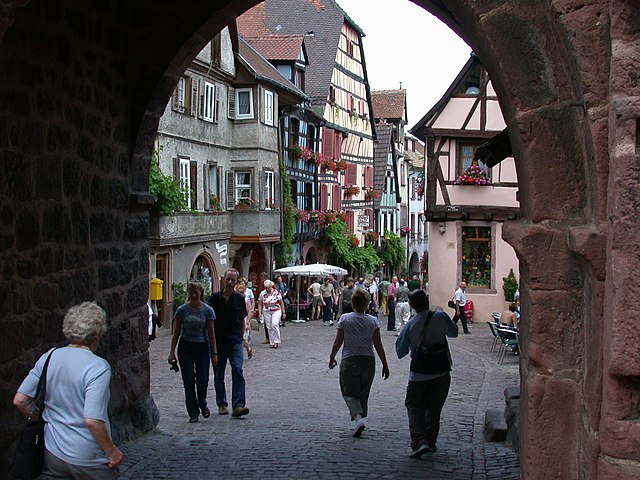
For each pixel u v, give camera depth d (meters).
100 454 4.46
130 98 8.88
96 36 7.92
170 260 27.75
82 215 7.69
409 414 8.02
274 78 36.19
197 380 10.16
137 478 7.08
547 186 3.95
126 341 8.85
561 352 3.93
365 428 9.70
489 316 30.83
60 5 7.10
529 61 3.96
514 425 8.45
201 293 10.12
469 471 7.39
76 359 4.49
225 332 10.50
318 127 44.09
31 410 4.48
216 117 32.38
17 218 6.36
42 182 6.82
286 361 17.97
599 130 3.54
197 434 9.21
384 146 58.56
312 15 47.16
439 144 30.66
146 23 8.74
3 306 6.11
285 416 10.73
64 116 7.27
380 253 58.22
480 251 30.98
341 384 9.25
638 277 3.10
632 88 3.22
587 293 3.79
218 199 32.28
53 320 7.02
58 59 7.12
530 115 3.96
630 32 3.26
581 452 3.83
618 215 3.13
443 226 30.94
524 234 3.94
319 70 45.66
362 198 53.62
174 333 10.16
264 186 34.50
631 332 3.11
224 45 32.56
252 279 36.03
